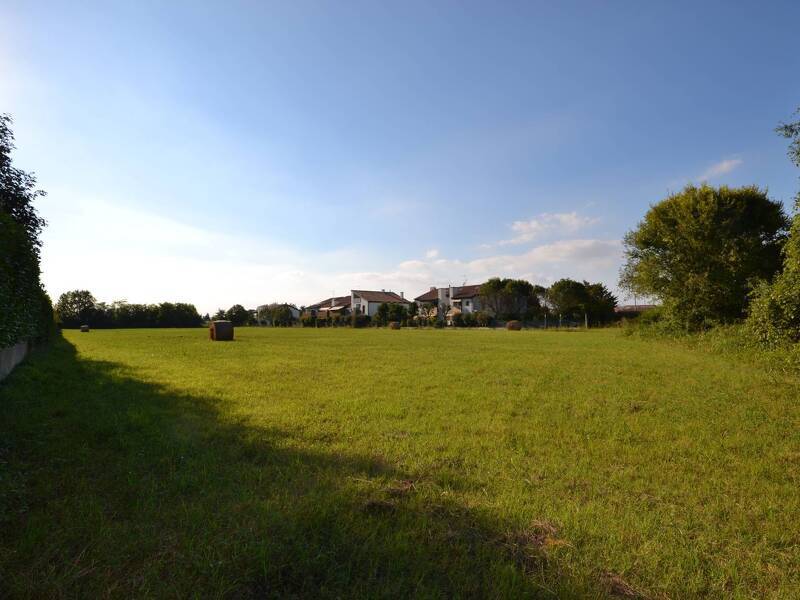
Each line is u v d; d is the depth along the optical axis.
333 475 4.36
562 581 2.72
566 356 16.75
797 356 10.48
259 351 19.27
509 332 44.78
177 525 3.28
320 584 2.65
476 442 5.64
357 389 9.36
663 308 26.81
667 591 2.66
